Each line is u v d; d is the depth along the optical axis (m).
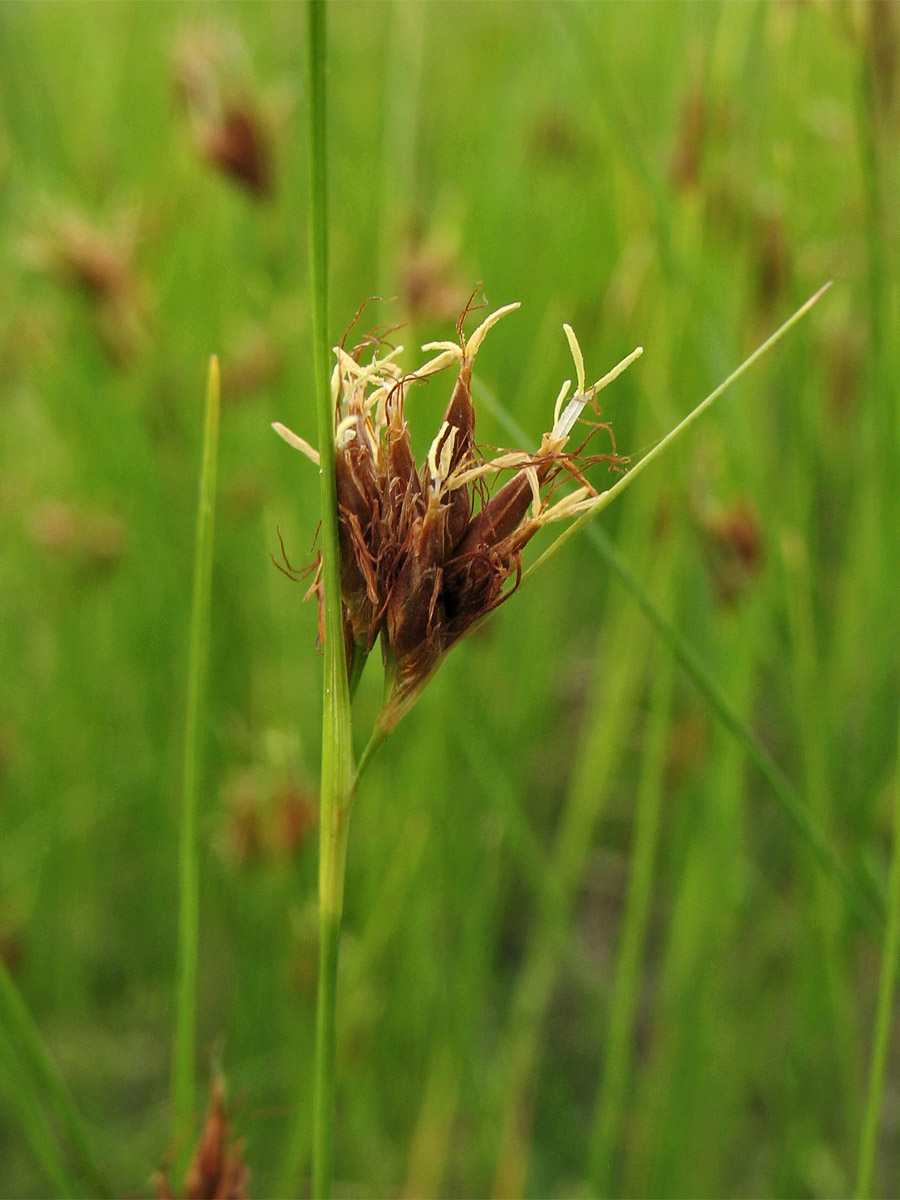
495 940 0.13
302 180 0.12
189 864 0.07
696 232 0.08
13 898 0.13
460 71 0.19
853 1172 0.11
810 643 0.09
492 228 0.15
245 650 0.14
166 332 0.13
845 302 0.10
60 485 0.15
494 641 0.12
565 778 0.15
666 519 0.09
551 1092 0.13
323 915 0.05
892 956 0.06
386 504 0.05
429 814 0.11
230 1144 0.06
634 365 0.10
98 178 0.15
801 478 0.09
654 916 0.15
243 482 0.13
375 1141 0.12
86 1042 0.14
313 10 0.05
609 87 0.08
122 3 0.18
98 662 0.15
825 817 0.09
